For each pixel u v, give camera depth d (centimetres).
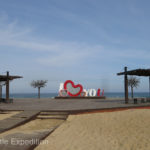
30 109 1453
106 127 916
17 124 1019
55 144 680
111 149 616
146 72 1969
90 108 1445
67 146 655
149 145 624
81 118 1189
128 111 1255
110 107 1472
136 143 656
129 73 2022
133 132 791
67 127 983
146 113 1120
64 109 1413
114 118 1087
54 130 919
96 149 619
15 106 1770
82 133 835
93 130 878
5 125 966
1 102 2353
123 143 668
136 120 977
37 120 1209
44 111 1363
